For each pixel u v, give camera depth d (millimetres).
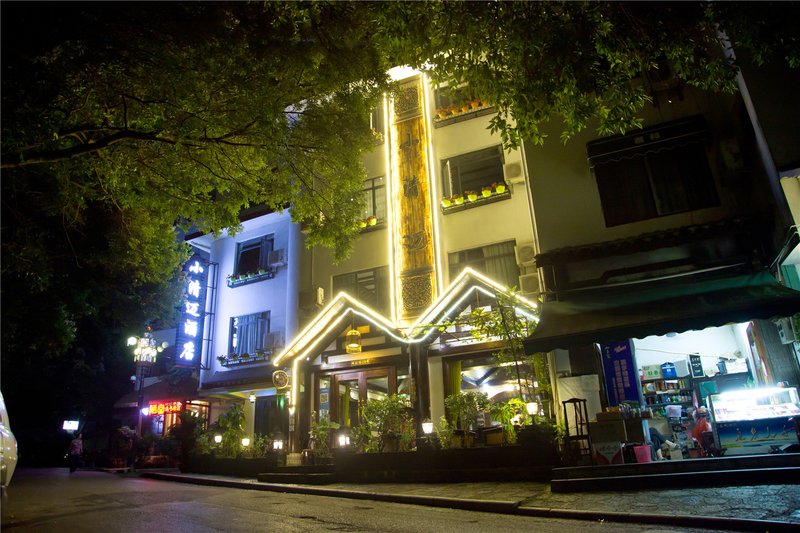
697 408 12742
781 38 7023
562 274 12719
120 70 8055
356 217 11484
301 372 16766
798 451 9016
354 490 10945
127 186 9664
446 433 12492
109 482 15430
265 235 21453
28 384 23672
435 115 17688
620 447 9594
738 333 13281
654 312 10484
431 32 7695
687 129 12406
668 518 6352
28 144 6902
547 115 7543
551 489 8969
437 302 14500
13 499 11031
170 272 14570
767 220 11070
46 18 6516
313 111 10648
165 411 22828
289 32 8500
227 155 10047
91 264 14195
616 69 7379
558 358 12609
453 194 16844
